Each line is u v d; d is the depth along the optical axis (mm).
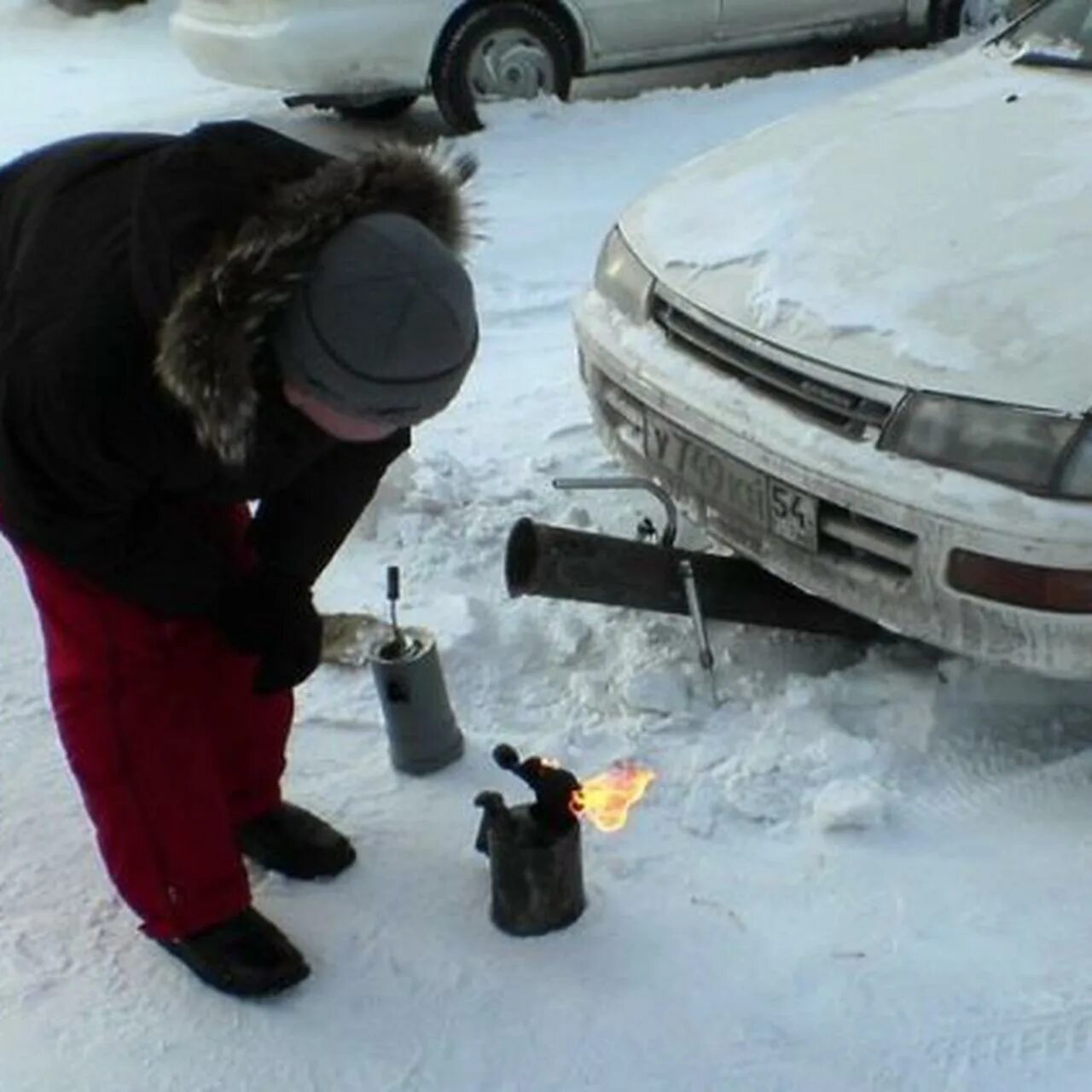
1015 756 3053
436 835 2930
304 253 1892
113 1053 2533
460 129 7543
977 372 2748
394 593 3045
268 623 2420
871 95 3891
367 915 2754
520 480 4168
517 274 5680
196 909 2566
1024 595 2658
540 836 2615
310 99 7988
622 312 3473
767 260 3186
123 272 2027
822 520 2904
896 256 3045
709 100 7637
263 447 2148
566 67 7688
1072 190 3109
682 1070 2443
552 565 3178
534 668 3389
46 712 3371
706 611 3281
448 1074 2463
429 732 3033
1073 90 3604
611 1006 2555
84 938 2756
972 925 2664
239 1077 2479
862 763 3020
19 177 2338
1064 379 2682
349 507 2418
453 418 4582
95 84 9422
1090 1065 2414
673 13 7773
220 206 1980
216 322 1888
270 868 2846
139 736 2420
